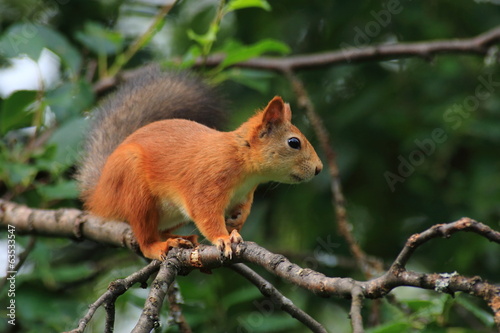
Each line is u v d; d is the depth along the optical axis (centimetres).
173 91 1014
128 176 820
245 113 1315
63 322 948
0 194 1127
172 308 793
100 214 873
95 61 1215
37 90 1006
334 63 1202
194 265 711
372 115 1306
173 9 1405
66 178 1133
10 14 1326
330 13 1323
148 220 815
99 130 989
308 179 853
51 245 1191
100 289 1165
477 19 1370
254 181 851
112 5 1369
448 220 1278
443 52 1160
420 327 739
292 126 858
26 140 1241
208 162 801
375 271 972
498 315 482
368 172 1323
